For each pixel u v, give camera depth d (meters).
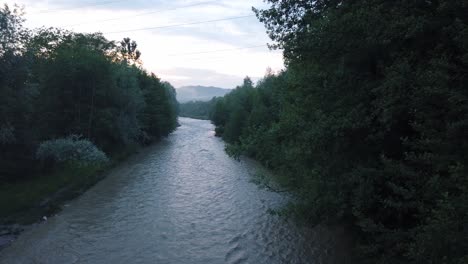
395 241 8.43
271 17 13.72
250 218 16.45
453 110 6.83
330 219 11.54
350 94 10.39
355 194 9.55
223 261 11.92
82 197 19.73
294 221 15.29
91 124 32.06
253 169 29.41
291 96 13.78
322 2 12.83
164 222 15.72
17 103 18.95
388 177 9.17
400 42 9.14
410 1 8.91
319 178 10.95
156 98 54.31
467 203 5.64
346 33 9.70
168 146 48.44
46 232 14.24
